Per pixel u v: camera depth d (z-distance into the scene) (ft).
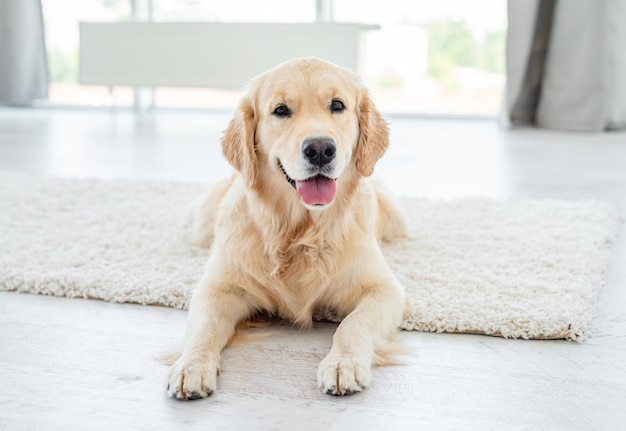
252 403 5.27
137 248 8.82
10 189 11.66
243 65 19.85
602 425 4.95
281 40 19.40
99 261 8.30
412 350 6.18
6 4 21.29
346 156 6.54
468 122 20.38
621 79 18.19
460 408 5.19
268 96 6.55
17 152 15.57
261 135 6.66
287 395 5.40
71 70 23.36
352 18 21.18
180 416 5.07
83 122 20.43
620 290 7.58
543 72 19.11
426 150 15.98
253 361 6.02
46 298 7.44
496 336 6.52
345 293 6.80
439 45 21.02
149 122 20.63
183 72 20.34
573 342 6.37
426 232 9.46
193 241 9.00
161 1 22.29
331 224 6.64
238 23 19.60
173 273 7.93
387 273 6.91
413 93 21.56
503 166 14.10
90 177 12.79
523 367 5.86
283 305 6.82
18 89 21.79
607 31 17.66
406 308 6.82
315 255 6.63
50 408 5.18
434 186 12.48
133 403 5.26
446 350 6.21
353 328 5.99
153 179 12.64
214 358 5.67
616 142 16.70
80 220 9.97
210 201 8.89
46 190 11.64
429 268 8.03
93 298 7.44
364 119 6.95
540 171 13.61
